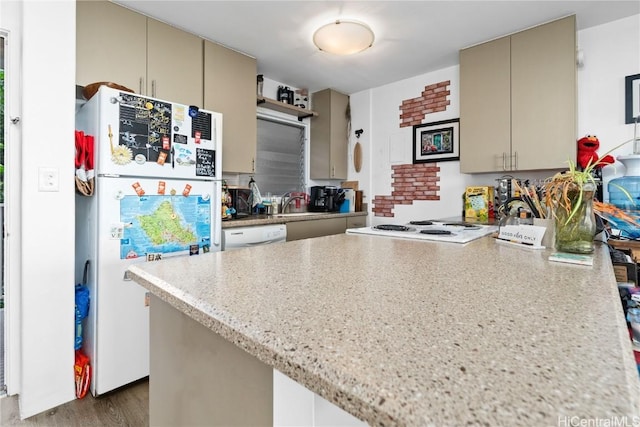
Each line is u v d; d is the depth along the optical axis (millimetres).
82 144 1636
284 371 400
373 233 1558
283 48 2719
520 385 315
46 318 1553
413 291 625
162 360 860
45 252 1543
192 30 2430
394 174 3490
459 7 2131
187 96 2418
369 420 314
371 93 3672
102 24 2012
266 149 3463
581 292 615
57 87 1564
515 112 2436
